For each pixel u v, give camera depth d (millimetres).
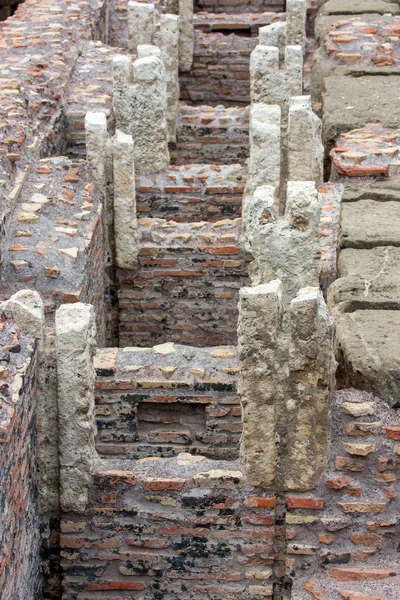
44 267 8742
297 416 6750
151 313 10547
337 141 11672
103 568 7164
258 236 7695
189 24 16188
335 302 8305
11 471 6113
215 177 11188
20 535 6445
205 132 13383
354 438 6895
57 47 13695
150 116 11125
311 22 18438
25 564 6625
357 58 14359
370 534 6945
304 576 7004
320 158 11023
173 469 7016
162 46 13000
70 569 7168
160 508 7008
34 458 6844
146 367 7672
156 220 10539
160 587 7180
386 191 10477
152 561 7117
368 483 6914
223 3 19688
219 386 7605
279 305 6566
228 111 13625
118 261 10344
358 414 6875
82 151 12336
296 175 10742
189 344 10641
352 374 7141
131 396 7660
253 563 7086
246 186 10711
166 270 10367
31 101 11680
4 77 12242
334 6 16547
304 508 6930
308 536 6977
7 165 9766
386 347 7281
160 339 10633
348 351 7273
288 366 6660
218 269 10328
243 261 10266
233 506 6973
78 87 12930
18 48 13570
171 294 10461
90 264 9344
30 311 6738
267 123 10383
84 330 6723
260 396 6676
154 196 11172
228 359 7746
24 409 6438
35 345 6738
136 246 10273
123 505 7012
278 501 6984
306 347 6566
